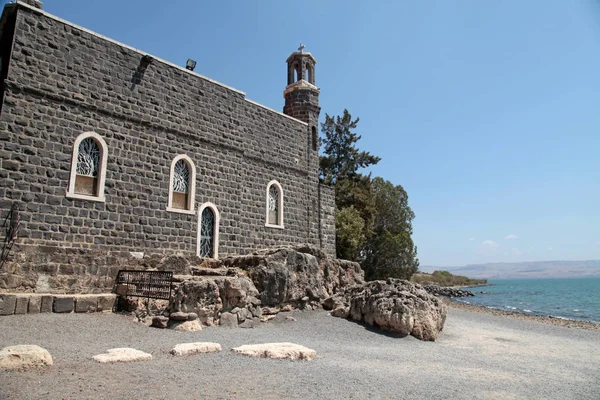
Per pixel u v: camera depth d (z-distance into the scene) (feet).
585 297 257.55
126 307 50.19
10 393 21.57
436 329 57.67
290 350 35.14
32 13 55.67
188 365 29.76
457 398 27.91
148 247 63.98
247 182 83.92
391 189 196.65
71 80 58.39
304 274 65.31
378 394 26.66
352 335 51.98
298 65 108.17
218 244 74.49
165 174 67.87
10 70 52.85
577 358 52.16
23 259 50.29
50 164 54.95
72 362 28.45
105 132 61.21
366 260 174.40
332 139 203.51
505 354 50.31
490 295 274.77
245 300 52.95
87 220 57.62
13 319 40.73
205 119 75.46
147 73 67.72
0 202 50.34
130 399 22.03
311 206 98.27
